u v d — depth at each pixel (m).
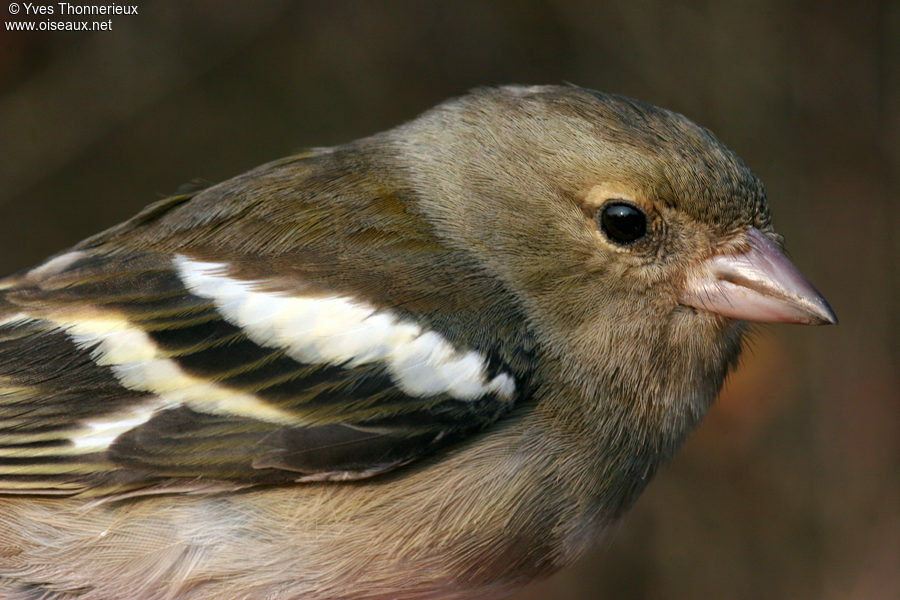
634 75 1.44
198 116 1.52
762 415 1.27
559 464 0.98
